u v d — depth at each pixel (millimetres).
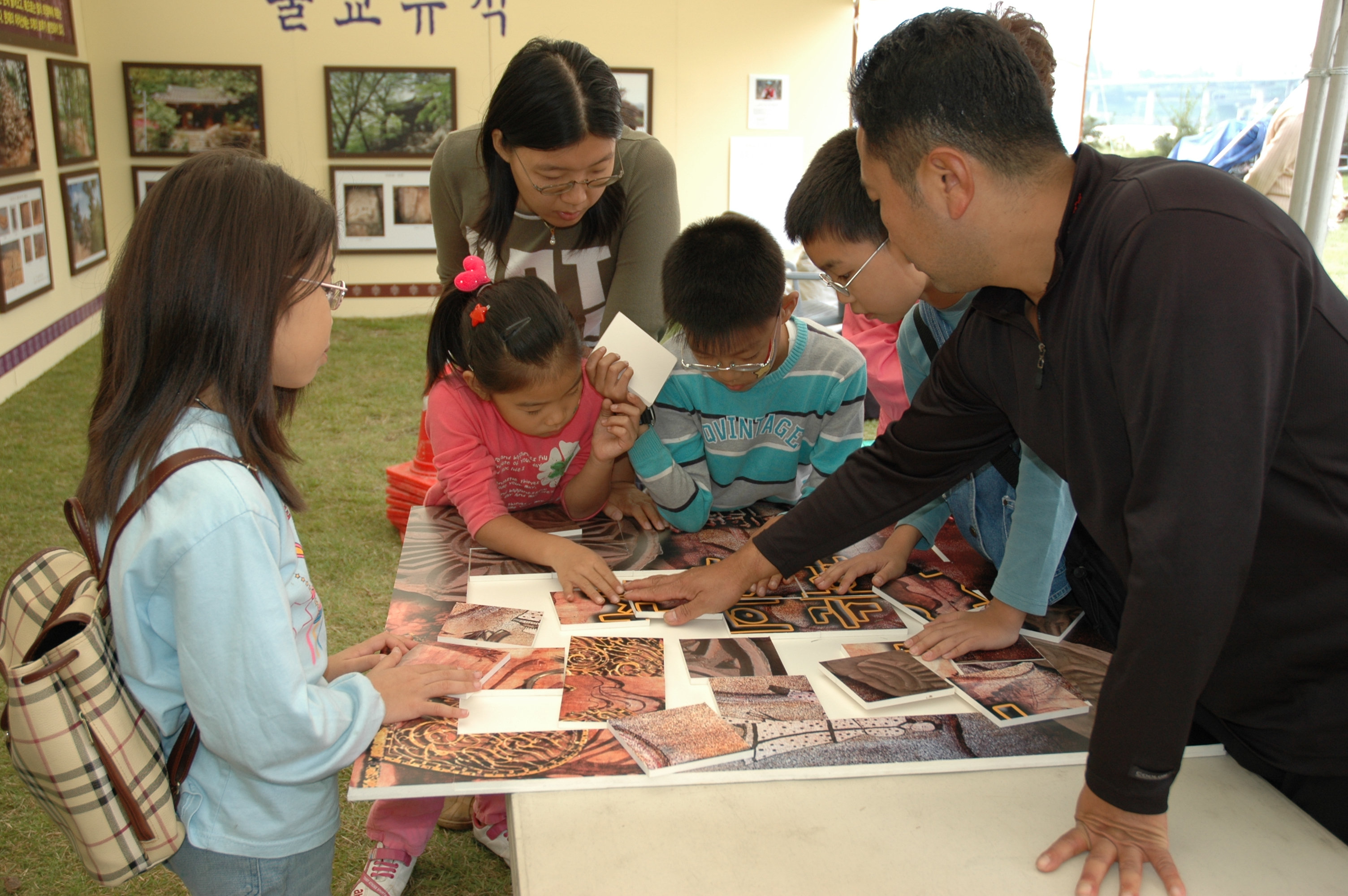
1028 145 881
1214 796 1007
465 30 6195
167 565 909
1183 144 5281
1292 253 786
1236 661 988
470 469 1601
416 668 1136
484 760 1013
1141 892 861
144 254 949
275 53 6039
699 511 1648
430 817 1470
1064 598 1428
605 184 1790
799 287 4672
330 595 2705
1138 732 824
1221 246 767
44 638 922
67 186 5402
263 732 931
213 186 959
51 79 5215
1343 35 2066
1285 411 795
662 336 2059
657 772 991
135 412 952
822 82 6633
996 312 1058
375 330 6172
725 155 6664
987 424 1247
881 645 1296
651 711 1105
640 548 1596
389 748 1027
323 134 6195
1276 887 877
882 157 933
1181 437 766
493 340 1426
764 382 1677
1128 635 814
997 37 883
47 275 5102
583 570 1427
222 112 6070
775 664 1234
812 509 1355
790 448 1747
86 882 1673
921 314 1568
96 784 917
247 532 922
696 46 6449
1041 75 1614
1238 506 755
